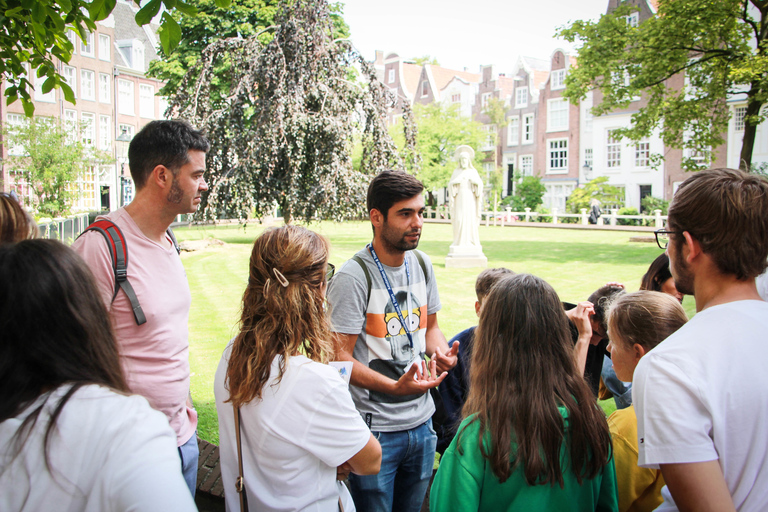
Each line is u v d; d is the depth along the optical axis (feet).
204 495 9.05
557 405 4.82
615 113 101.40
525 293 5.04
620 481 5.72
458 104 107.76
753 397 3.60
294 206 47.57
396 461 6.69
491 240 59.31
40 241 3.22
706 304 4.18
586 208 88.74
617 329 6.04
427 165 101.71
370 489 6.53
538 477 4.70
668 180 94.27
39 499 2.78
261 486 4.64
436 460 10.84
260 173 47.96
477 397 5.07
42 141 58.75
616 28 45.91
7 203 5.63
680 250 4.30
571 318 7.47
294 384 4.50
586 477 4.91
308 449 4.49
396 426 6.63
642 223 80.07
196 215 46.78
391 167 48.21
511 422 4.74
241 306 4.88
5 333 2.95
